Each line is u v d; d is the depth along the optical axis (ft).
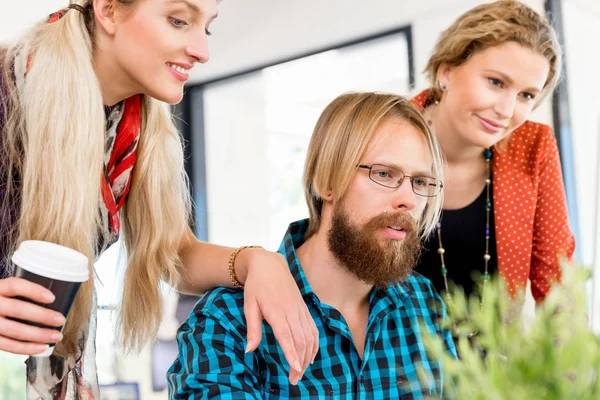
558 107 11.69
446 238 6.05
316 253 4.59
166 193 4.76
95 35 4.20
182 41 4.01
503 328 2.13
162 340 11.59
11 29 11.20
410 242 4.42
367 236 4.33
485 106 5.61
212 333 4.24
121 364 11.44
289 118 18.49
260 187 18.31
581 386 1.97
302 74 16.66
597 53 11.76
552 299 2.10
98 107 4.13
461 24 5.76
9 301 3.19
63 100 4.05
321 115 4.70
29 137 4.05
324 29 14.32
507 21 5.55
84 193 4.11
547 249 6.11
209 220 17.58
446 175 5.98
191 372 4.14
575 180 11.71
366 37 14.58
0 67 4.15
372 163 4.37
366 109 4.50
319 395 4.35
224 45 15.10
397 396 4.57
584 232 11.66
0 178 4.10
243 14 13.64
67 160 4.05
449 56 5.77
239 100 18.12
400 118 4.49
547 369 2.00
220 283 4.54
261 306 3.90
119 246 4.91
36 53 4.14
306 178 4.73
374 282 4.38
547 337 2.04
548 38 5.60
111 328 4.98
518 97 5.69
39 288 3.15
